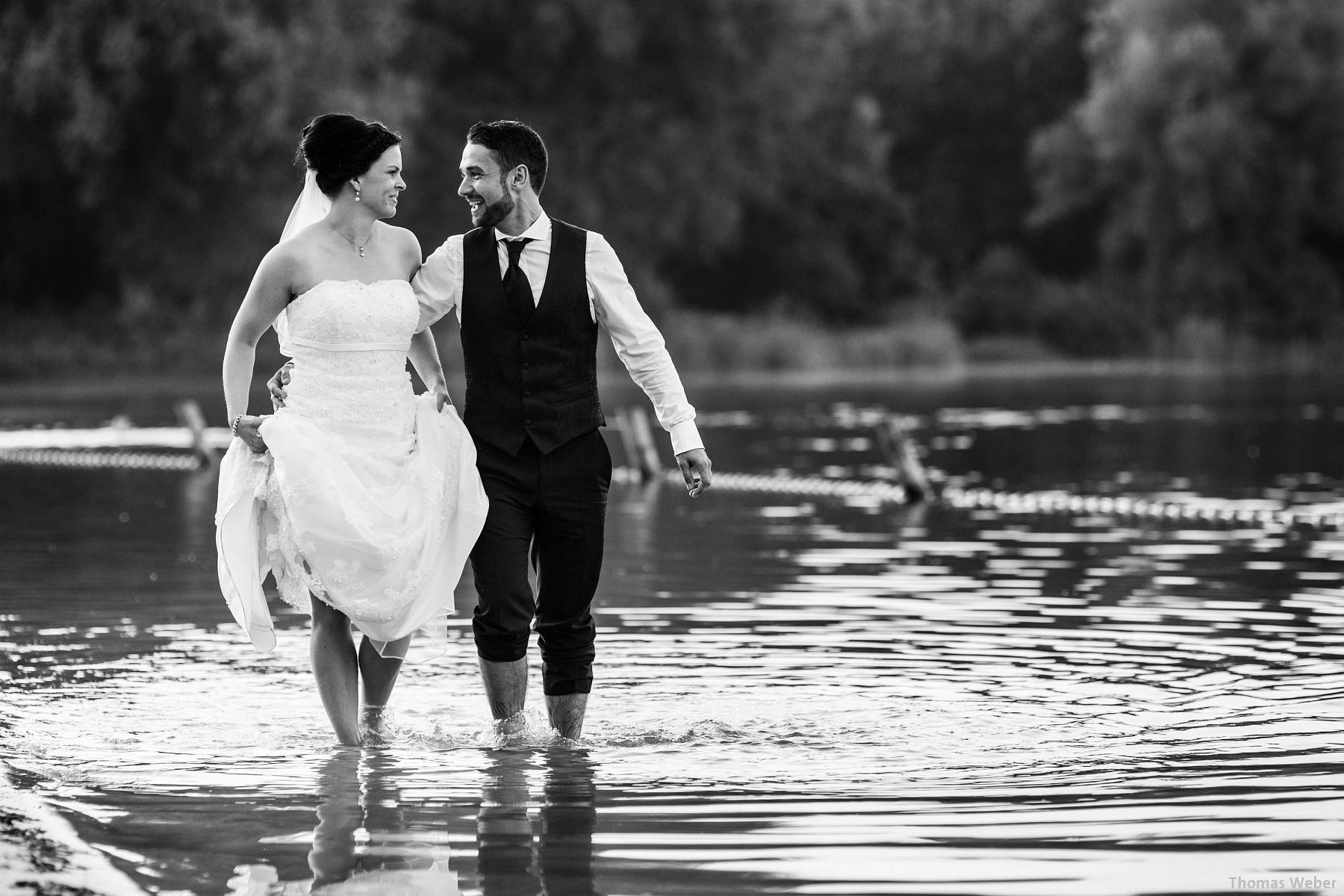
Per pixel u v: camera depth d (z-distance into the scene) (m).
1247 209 135.00
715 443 52.09
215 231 98.25
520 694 14.52
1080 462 44.22
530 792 11.98
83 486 38.47
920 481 35.38
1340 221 136.25
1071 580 22.81
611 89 126.19
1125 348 141.75
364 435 14.38
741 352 118.12
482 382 14.80
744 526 30.25
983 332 150.38
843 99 153.38
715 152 129.75
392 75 105.38
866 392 87.56
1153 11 134.88
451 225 117.31
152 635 18.75
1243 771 12.30
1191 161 130.50
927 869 10.05
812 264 147.38
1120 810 11.28
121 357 100.06
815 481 39.94
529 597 14.57
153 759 13.04
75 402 76.25
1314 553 25.64
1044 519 31.25
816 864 10.18
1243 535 28.27
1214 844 10.48
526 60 122.56
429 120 117.69
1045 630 18.81
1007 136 171.38
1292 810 11.22
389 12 102.75
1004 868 10.06
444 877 10.02
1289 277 137.62
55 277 107.00
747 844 10.61
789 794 11.85
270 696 15.55
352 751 13.41
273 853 10.48
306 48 93.44
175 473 42.38
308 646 18.17
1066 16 171.50
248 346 14.56
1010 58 171.38
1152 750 13.09
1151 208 137.00
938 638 18.41
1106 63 142.38
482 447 14.73
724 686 15.88
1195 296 139.38
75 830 10.98
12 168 93.81
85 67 89.56
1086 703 14.97
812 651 17.64
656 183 124.44
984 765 12.67
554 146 122.38
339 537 13.98
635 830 10.95
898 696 15.38
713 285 148.50
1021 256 162.12
